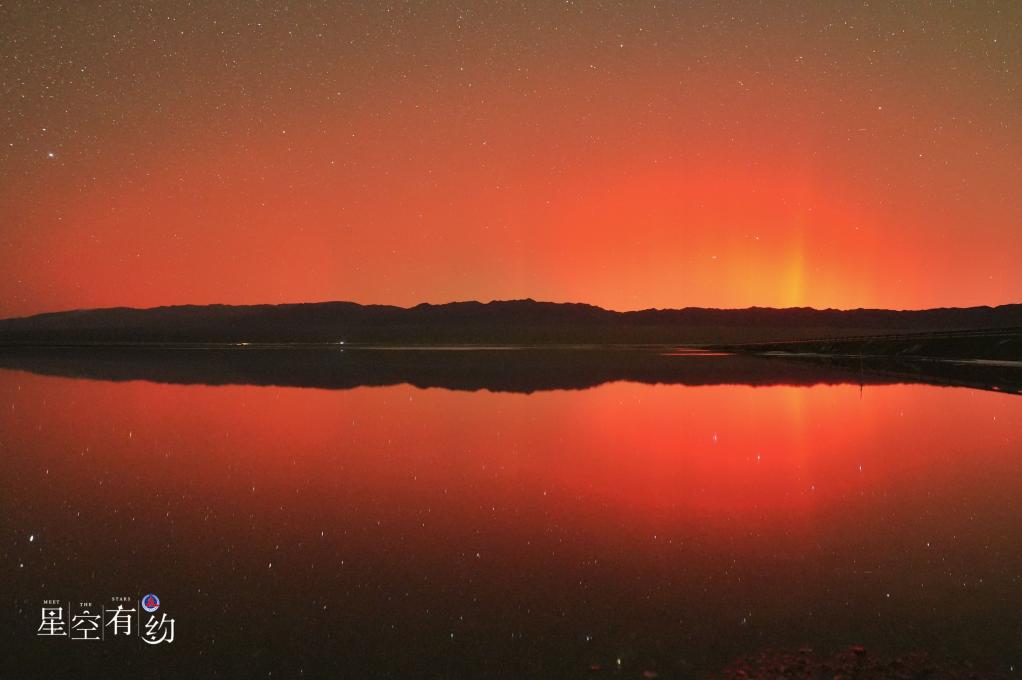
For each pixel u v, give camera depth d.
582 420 17.38
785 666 4.71
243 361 48.09
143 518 8.65
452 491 9.98
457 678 4.68
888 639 5.06
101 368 39.50
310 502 9.39
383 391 25.08
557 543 7.50
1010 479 10.40
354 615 5.70
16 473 11.32
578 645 5.09
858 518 8.30
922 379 29.06
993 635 5.09
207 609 5.88
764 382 28.41
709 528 7.98
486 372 35.88
